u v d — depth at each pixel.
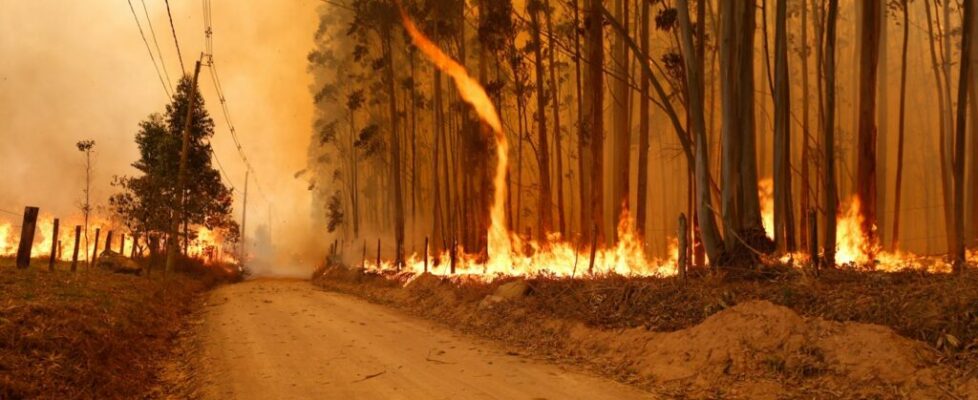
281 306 17.64
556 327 11.16
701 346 8.05
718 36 26.94
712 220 11.74
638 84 29.30
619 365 8.79
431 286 19.20
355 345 10.73
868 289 8.45
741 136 11.55
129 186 29.61
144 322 11.76
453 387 7.62
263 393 7.30
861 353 6.76
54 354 7.16
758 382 7.06
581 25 27.69
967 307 6.91
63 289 11.94
